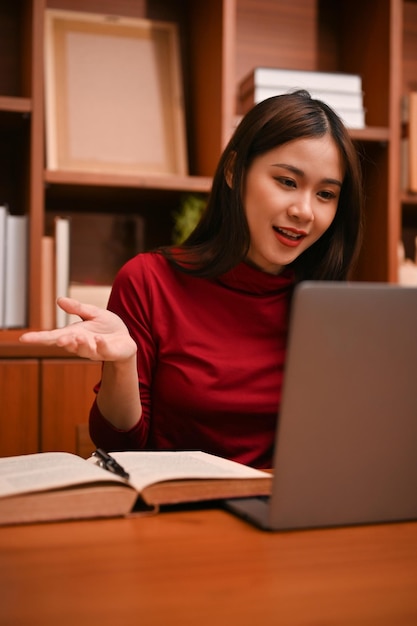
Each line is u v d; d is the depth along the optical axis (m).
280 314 1.44
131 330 1.41
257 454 1.39
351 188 1.39
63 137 2.40
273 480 0.77
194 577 0.64
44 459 0.96
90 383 2.06
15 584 0.61
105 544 0.72
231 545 0.73
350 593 0.61
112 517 0.81
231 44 2.33
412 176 2.55
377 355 0.78
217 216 1.46
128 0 2.61
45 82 2.40
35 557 0.68
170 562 0.67
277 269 1.46
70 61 2.45
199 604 0.58
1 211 2.21
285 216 1.32
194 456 1.02
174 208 2.66
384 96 2.55
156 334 1.40
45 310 2.25
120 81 2.49
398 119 2.52
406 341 0.78
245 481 0.86
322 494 0.79
